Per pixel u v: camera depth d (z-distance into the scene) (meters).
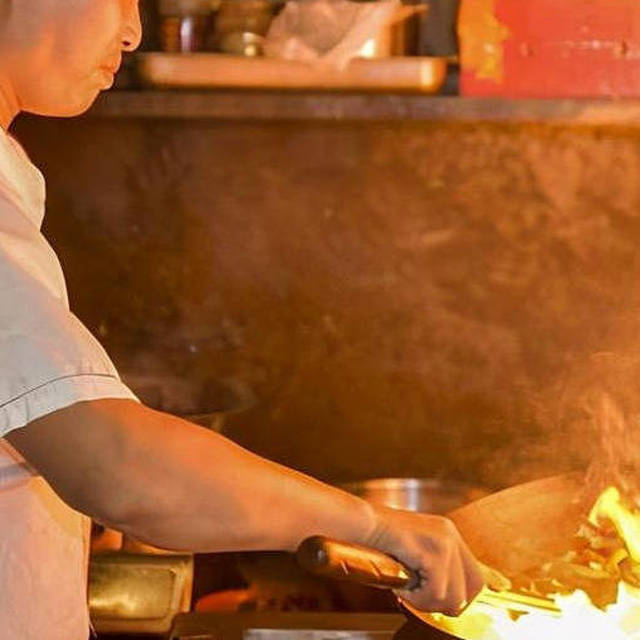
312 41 3.47
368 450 3.99
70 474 1.71
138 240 4.00
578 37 3.49
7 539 1.95
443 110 3.51
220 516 1.75
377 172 3.90
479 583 1.93
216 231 3.97
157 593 2.85
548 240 3.87
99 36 1.96
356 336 3.97
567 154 3.83
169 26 3.59
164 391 3.86
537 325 3.91
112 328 4.04
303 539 1.79
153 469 1.71
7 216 1.80
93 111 3.56
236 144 3.92
